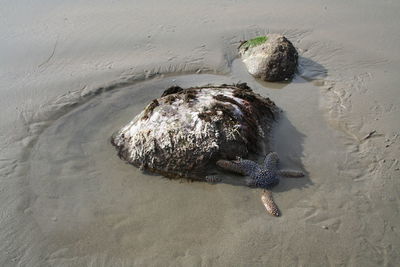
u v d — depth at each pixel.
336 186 1.13
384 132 1.28
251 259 0.99
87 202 1.11
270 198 1.09
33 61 1.55
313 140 1.26
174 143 1.14
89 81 1.48
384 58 1.57
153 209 1.09
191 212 1.08
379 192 1.11
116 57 1.59
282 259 0.99
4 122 1.31
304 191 1.12
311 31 1.74
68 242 1.03
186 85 1.47
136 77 1.50
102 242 1.03
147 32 1.71
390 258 0.98
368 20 1.79
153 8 1.88
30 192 1.12
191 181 1.14
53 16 1.80
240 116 1.20
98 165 1.19
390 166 1.17
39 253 1.01
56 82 1.46
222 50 1.64
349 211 1.07
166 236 1.04
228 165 1.11
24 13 1.82
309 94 1.44
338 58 1.59
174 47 1.64
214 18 1.81
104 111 1.37
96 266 0.99
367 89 1.44
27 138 1.26
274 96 1.43
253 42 1.61
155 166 1.16
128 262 0.99
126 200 1.11
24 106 1.37
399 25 1.75
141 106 1.39
